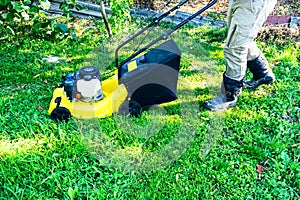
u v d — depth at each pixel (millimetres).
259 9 2227
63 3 3748
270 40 3568
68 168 2066
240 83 2514
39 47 3521
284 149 2236
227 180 2031
